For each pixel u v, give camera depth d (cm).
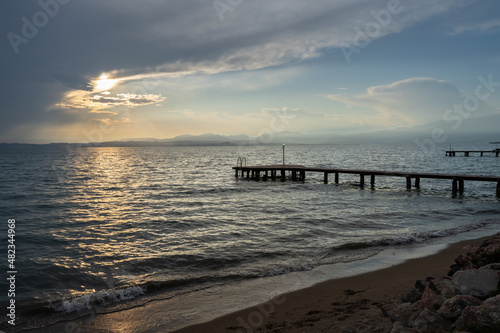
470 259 730
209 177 4528
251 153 14938
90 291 859
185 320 677
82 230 1566
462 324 416
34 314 722
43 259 1125
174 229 1556
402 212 1956
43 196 2830
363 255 1105
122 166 6962
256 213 1934
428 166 6419
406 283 811
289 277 912
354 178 4447
